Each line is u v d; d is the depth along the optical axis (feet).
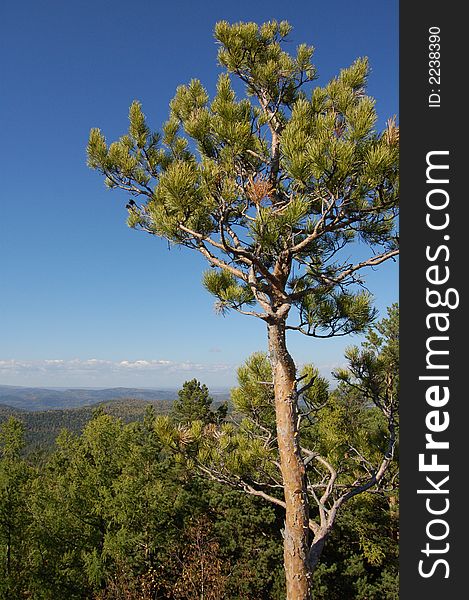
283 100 21.94
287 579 15.33
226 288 18.12
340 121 15.29
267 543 52.31
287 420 16.29
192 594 47.83
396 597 46.65
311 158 13.35
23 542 56.13
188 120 18.56
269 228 14.15
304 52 21.93
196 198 14.70
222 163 17.38
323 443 20.84
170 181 14.29
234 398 20.76
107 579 53.57
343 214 14.32
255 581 49.06
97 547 61.52
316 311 16.81
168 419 19.16
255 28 21.09
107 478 63.87
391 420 18.71
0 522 53.47
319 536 16.22
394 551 48.96
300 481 15.93
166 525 62.95
